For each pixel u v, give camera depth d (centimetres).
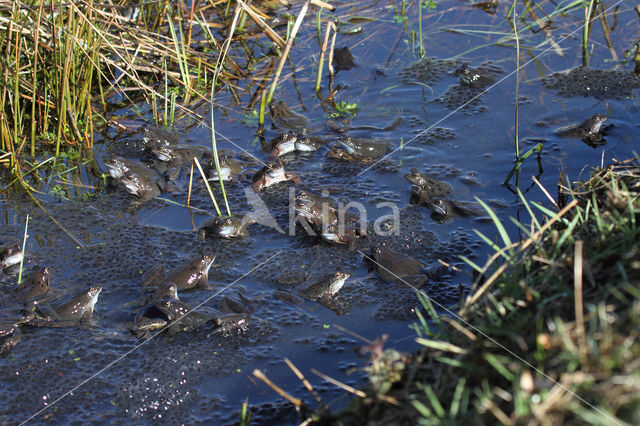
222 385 602
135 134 1033
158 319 660
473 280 675
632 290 445
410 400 457
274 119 1051
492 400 428
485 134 995
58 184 919
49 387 600
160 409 579
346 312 682
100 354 635
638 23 1253
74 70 987
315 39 1286
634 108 1023
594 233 557
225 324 657
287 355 631
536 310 484
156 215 853
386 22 1339
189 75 1145
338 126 1030
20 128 988
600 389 383
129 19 1169
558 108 1041
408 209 845
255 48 1258
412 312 673
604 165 886
